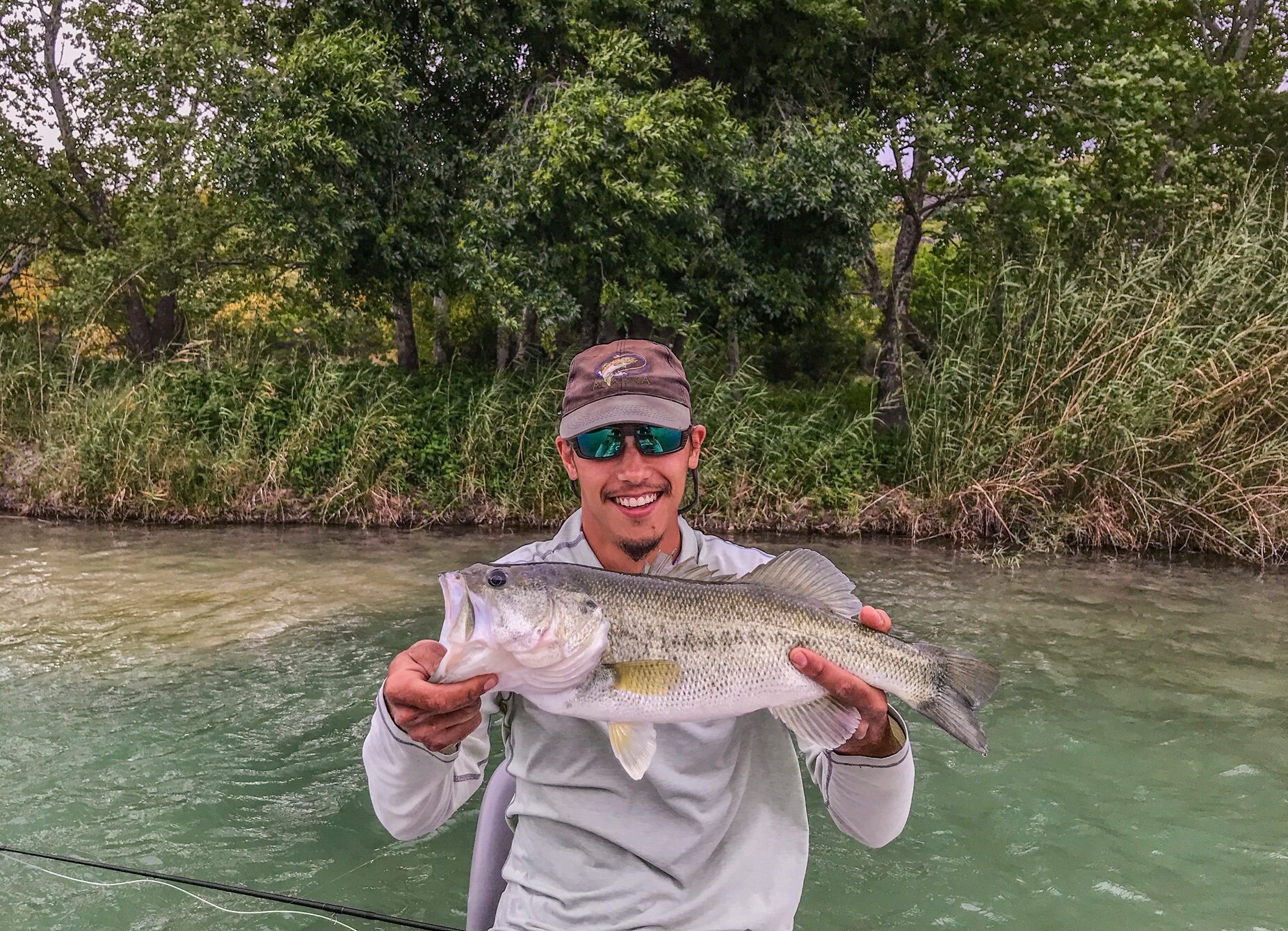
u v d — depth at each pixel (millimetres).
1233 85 17250
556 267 13125
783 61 15273
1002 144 14875
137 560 9797
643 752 1955
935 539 12047
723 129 13141
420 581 8969
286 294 17797
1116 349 11562
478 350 21797
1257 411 11172
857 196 13773
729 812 2086
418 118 14383
